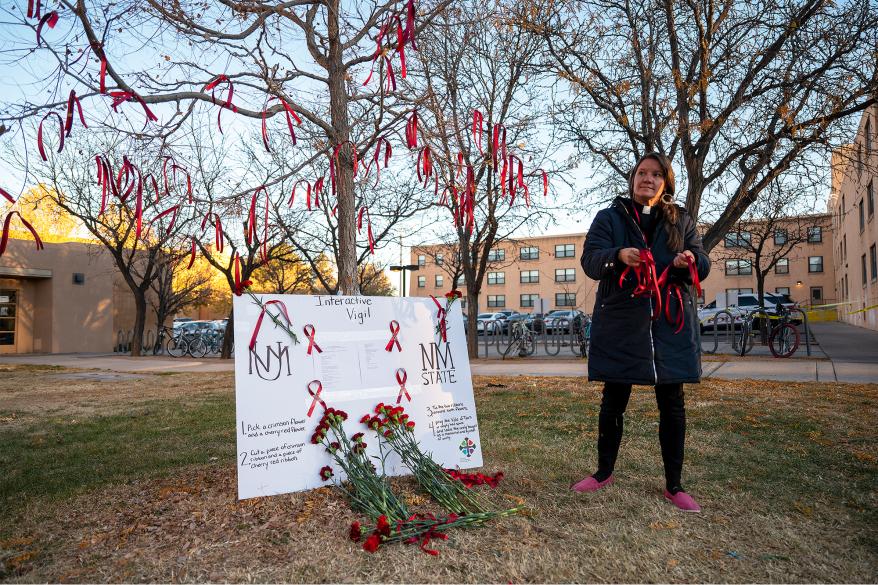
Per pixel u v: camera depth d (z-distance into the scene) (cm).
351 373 301
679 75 835
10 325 2058
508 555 214
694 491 287
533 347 1430
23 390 827
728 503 270
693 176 916
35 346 2097
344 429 291
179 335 1952
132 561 212
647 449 370
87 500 288
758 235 1700
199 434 461
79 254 2155
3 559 215
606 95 964
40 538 237
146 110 250
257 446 270
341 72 370
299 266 2053
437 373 325
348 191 365
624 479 307
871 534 234
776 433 413
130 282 1814
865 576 198
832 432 412
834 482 300
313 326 296
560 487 295
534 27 843
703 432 419
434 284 5381
